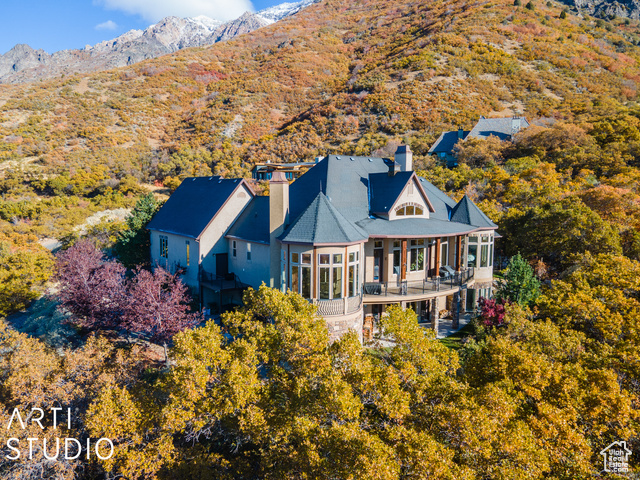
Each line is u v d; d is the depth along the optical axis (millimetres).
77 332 24891
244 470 11945
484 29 109312
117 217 53562
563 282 19453
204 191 30891
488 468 8938
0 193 58000
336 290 19312
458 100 77000
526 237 28797
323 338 12695
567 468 9508
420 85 82250
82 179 62781
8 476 10914
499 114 73438
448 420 9633
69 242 43812
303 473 9547
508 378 11695
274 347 13023
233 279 26609
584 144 50594
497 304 19859
